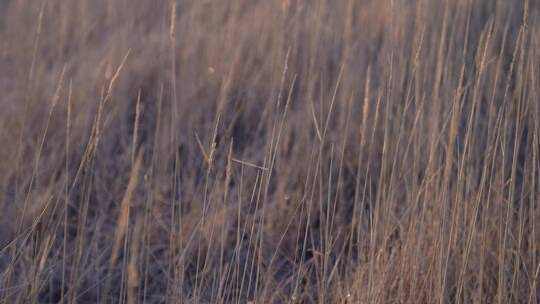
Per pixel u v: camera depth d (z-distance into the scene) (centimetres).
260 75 897
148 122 895
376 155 794
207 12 1050
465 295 566
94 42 1059
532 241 589
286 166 779
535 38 618
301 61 929
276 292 588
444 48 774
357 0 998
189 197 755
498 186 643
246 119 867
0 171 754
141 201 756
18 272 623
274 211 733
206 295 618
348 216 751
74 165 807
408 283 584
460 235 624
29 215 677
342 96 834
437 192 610
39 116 875
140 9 1109
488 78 812
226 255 682
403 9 786
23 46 1031
